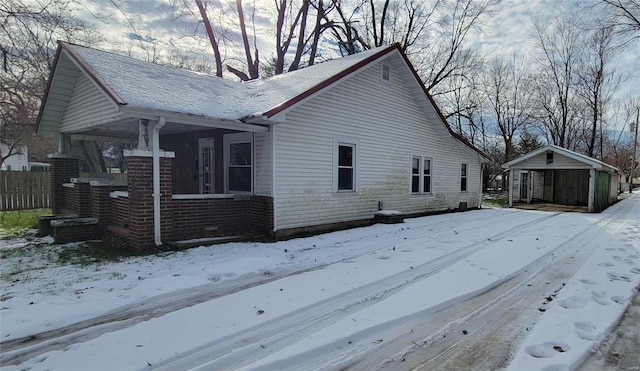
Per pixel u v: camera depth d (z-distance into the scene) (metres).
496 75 29.73
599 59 27.28
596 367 2.91
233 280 5.25
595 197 16.25
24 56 10.38
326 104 9.72
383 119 11.61
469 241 8.18
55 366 2.94
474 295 4.64
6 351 3.21
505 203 21.56
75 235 7.97
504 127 29.95
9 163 32.78
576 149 33.38
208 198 8.18
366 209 11.09
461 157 15.90
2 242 8.04
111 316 3.99
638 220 12.77
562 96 29.88
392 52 11.23
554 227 10.75
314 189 9.46
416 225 10.80
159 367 2.92
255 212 8.82
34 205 14.20
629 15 12.34
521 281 5.23
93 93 8.39
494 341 3.37
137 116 6.56
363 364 2.97
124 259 6.32
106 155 32.38
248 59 21.14
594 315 3.88
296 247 7.46
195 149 11.13
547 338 3.36
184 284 4.97
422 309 4.09
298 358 3.04
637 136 38.34
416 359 3.05
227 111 7.98
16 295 4.55
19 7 8.35
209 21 18.28
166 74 9.42
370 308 4.14
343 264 6.12
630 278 5.26
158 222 7.14
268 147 8.57
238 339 3.40
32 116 17.06
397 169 12.28
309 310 4.10
